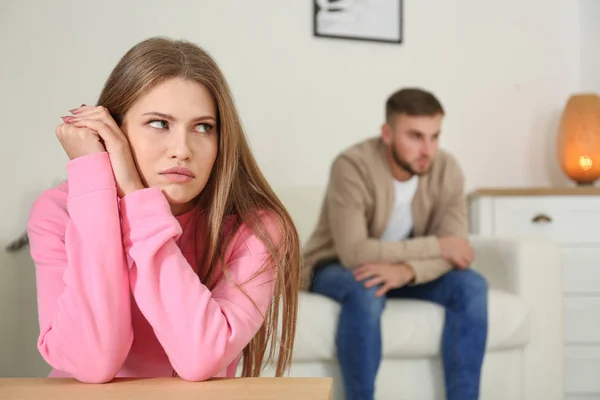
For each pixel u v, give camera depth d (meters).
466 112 2.84
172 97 0.82
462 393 1.73
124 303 0.79
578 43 2.96
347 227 1.88
